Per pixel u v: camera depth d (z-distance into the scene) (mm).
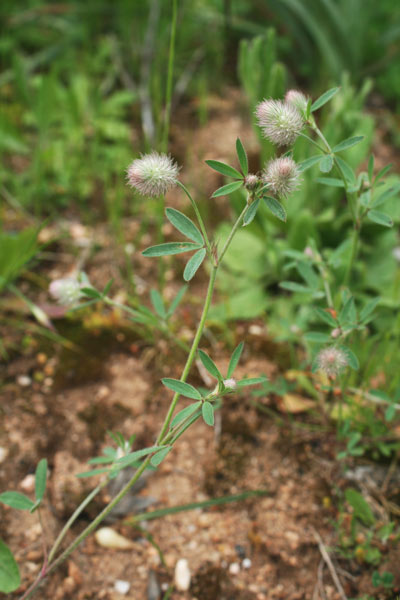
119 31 604
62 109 495
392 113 550
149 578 313
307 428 350
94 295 302
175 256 431
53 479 336
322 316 293
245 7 609
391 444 343
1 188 448
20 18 583
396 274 387
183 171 482
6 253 384
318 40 510
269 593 310
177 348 384
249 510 330
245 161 250
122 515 327
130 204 463
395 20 590
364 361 354
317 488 336
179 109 545
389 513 327
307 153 384
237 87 576
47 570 279
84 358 380
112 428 354
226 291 404
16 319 394
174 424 258
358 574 312
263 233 395
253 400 360
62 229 444
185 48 594
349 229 397
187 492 335
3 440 347
